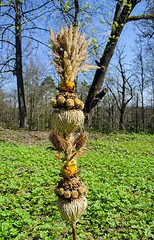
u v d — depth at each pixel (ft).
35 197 14.57
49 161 24.06
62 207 5.58
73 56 6.06
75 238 5.93
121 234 11.03
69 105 5.54
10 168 20.49
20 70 55.67
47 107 92.68
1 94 120.67
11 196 15.17
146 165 23.52
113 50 35.09
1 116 144.56
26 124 55.88
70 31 5.89
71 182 5.65
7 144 33.53
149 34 52.39
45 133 46.01
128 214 13.03
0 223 11.39
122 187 16.38
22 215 12.28
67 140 6.01
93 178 18.06
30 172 20.47
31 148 31.32
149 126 78.95
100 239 10.96
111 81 82.64
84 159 25.52
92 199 14.78
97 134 45.24
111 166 22.54
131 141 39.47
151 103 94.43
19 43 54.54
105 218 12.43
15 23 48.37
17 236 10.54
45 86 94.63
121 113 73.00
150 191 16.34
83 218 12.66
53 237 10.72
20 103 55.72
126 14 34.32
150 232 10.96
